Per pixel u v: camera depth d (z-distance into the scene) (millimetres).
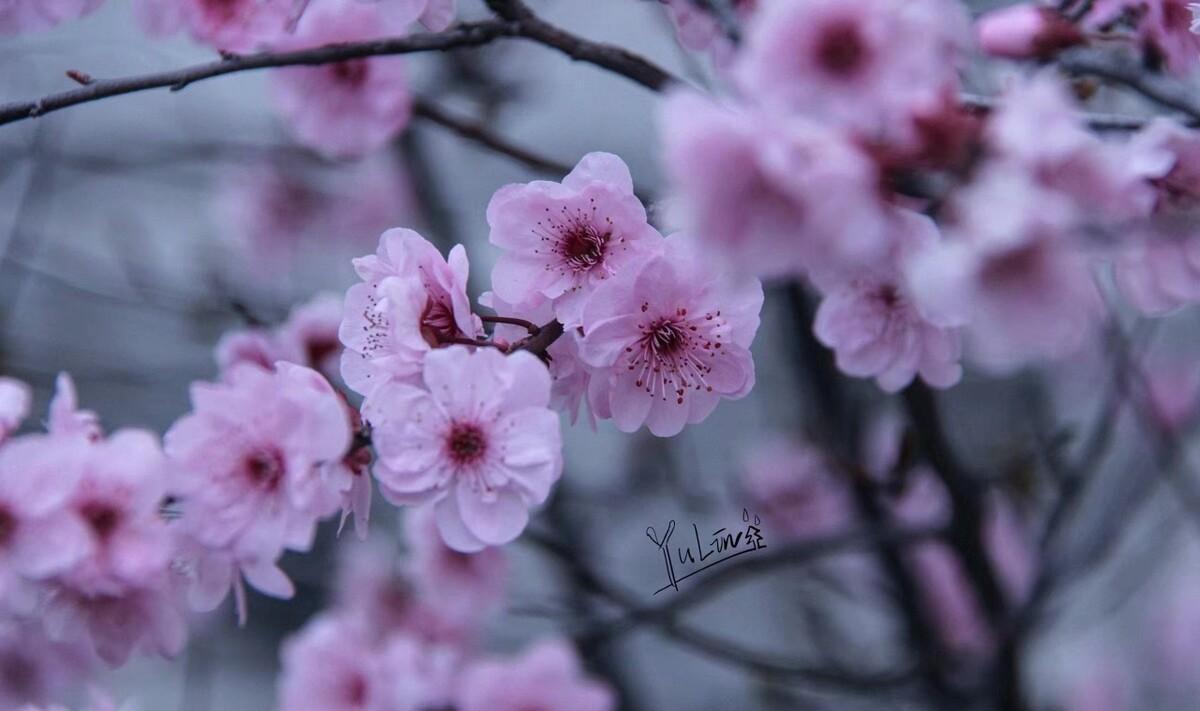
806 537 913
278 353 823
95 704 791
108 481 683
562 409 690
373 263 692
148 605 699
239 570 692
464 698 847
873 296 699
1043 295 604
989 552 876
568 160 913
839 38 613
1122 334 816
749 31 624
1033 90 608
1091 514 910
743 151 606
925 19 612
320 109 853
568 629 853
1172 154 649
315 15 805
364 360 689
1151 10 667
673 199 634
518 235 683
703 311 679
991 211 598
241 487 681
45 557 678
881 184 608
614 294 675
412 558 865
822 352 874
